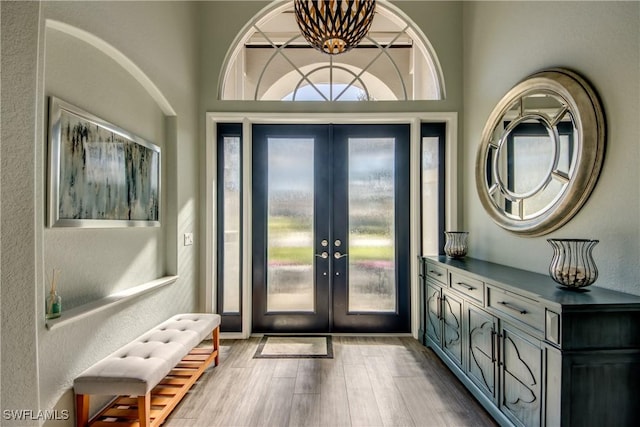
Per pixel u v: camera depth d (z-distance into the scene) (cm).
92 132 178
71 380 162
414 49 332
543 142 201
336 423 188
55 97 154
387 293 337
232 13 322
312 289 338
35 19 96
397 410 201
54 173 151
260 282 335
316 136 339
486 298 192
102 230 190
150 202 241
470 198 304
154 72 238
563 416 132
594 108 167
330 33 178
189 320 242
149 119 244
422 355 281
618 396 133
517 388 163
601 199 163
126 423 173
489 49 270
